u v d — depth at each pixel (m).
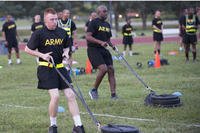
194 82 19.83
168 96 14.37
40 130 11.94
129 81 20.66
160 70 24.77
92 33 15.71
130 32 36.31
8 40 31.20
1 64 31.59
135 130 10.20
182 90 17.80
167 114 13.24
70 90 11.16
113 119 12.95
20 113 14.11
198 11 29.95
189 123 12.19
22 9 80.75
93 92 16.16
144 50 41.41
